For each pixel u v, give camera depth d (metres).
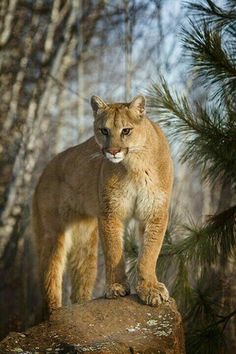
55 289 11.87
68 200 11.95
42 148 23.92
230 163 11.61
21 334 8.58
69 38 22.88
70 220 12.03
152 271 9.83
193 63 11.37
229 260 13.73
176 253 11.95
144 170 10.12
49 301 11.81
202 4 11.62
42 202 12.27
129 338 8.35
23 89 23.12
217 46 11.16
